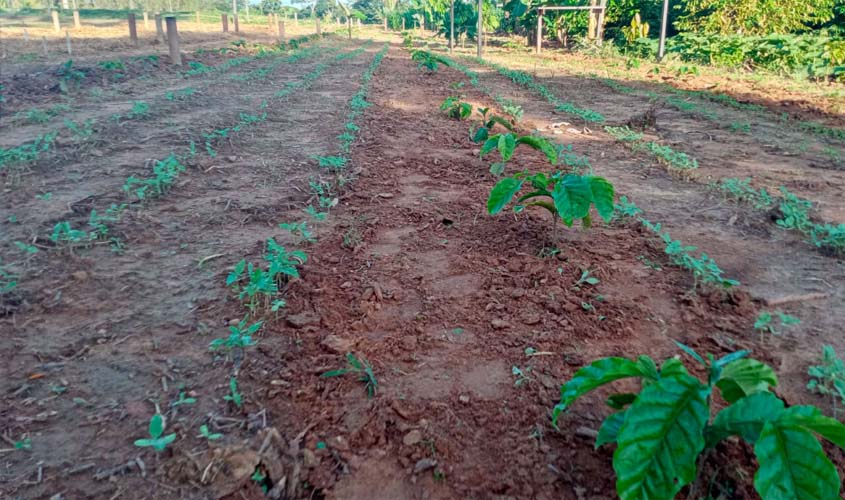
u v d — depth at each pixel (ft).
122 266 12.60
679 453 5.41
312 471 7.14
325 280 12.01
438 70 53.93
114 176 18.94
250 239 14.20
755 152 23.97
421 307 11.02
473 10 110.73
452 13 82.69
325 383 8.73
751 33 62.64
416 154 22.48
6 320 10.37
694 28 69.26
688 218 15.92
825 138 26.58
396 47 93.30
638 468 5.44
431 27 173.88
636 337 9.96
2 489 6.79
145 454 7.36
